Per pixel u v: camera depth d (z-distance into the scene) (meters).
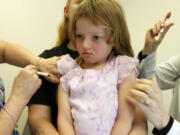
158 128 0.59
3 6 1.06
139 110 0.65
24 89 0.61
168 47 1.34
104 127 0.56
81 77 0.60
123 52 0.65
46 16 1.26
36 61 0.72
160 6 1.35
